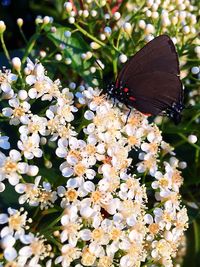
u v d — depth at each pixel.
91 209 0.07
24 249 0.07
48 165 0.08
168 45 0.08
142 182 0.09
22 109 0.08
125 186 0.08
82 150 0.08
